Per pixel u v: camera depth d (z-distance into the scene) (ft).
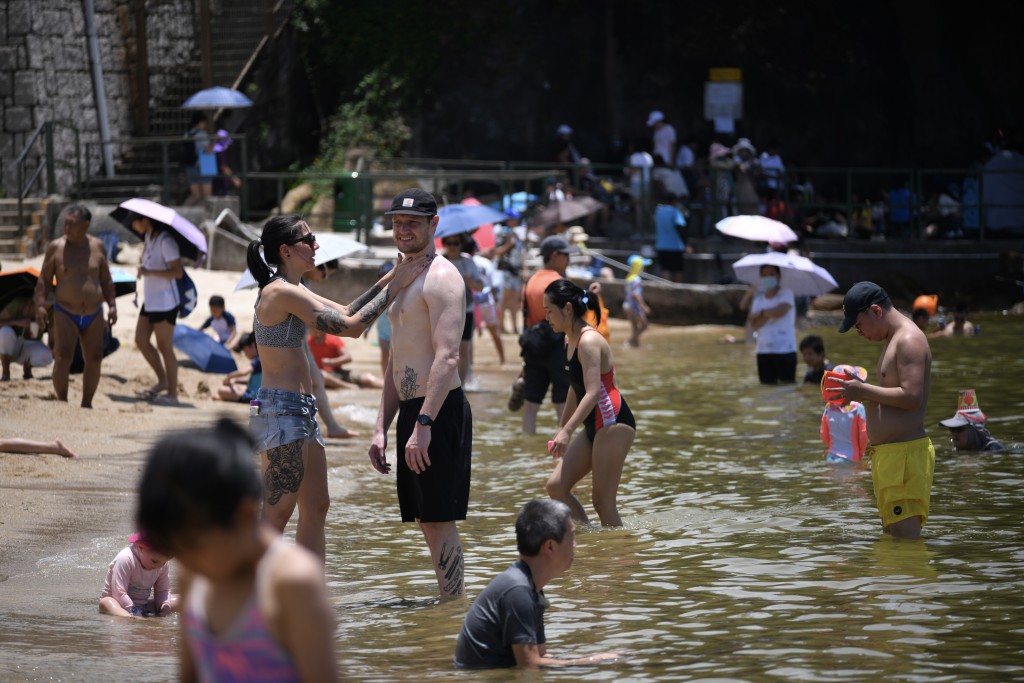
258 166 159.53
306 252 35.04
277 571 14.10
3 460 51.44
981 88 189.98
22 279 67.10
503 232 117.70
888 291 145.48
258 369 71.36
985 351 95.09
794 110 179.32
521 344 61.98
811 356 79.20
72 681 26.00
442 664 27.50
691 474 51.65
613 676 25.96
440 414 33.65
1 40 130.82
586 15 172.45
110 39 146.51
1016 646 27.35
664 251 137.80
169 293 68.69
